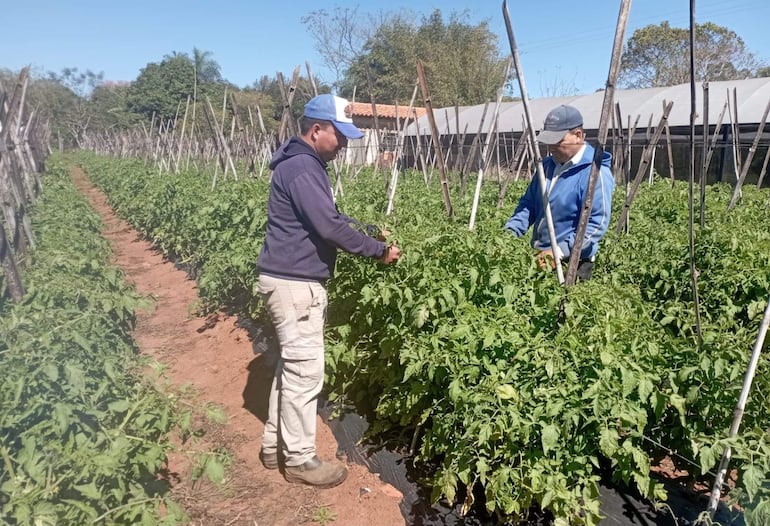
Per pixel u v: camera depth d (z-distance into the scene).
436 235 4.16
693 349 3.26
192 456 3.57
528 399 3.00
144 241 13.06
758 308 4.28
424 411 3.56
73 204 11.27
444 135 21.81
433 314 3.63
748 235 5.69
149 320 7.60
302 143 3.58
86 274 5.84
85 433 3.02
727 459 2.82
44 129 33.16
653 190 10.40
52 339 3.59
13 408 2.88
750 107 15.59
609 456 2.78
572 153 4.25
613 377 2.97
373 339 4.52
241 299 7.39
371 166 17.45
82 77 67.94
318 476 3.81
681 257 5.35
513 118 23.02
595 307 3.37
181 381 5.65
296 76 8.66
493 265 3.80
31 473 2.53
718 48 38.56
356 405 4.71
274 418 3.94
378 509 3.61
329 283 5.10
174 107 47.81
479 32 38.53
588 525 2.88
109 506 2.75
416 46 40.06
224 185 10.26
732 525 3.16
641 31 40.62
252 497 3.74
